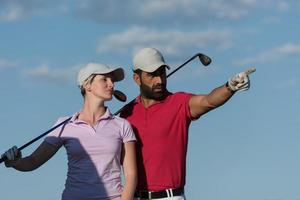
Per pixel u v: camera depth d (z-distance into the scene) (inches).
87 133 543.2
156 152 549.0
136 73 560.1
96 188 539.5
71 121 547.8
